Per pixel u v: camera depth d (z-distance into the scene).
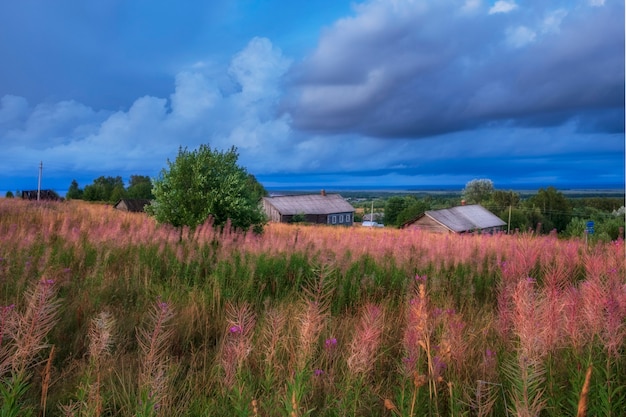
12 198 23.98
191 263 7.16
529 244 9.48
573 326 2.66
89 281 5.71
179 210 10.82
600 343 2.59
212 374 3.24
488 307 5.55
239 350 2.65
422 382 2.17
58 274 5.54
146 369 2.47
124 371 3.21
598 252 7.38
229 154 11.89
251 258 6.97
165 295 5.44
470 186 98.50
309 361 2.51
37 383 3.10
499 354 3.10
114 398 2.77
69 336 4.04
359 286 6.05
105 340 2.63
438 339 3.05
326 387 2.83
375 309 3.25
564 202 65.94
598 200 77.50
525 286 2.63
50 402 2.85
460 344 3.00
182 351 3.99
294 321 3.74
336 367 3.08
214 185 11.20
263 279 6.46
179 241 9.43
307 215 61.66
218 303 5.16
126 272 6.42
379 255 8.09
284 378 2.85
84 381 2.67
